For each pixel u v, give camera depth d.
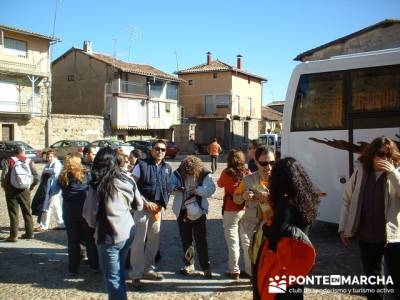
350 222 4.17
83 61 43.56
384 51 7.47
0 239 8.35
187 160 5.91
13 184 8.04
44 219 9.03
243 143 54.06
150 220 5.85
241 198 5.55
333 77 7.88
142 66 47.19
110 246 4.25
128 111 41.94
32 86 34.84
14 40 34.16
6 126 33.78
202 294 5.36
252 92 56.31
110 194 4.28
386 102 7.36
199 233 5.94
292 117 8.26
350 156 7.58
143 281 5.86
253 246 3.71
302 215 3.29
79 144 29.28
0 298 5.30
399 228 3.98
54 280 6.00
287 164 3.37
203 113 52.72
